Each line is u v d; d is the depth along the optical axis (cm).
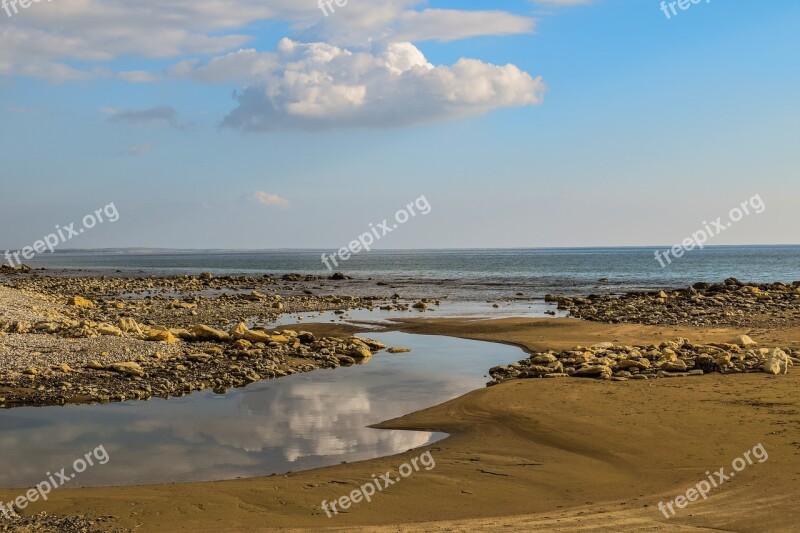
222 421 1788
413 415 1848
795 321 3512
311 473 1347
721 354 2286
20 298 4238
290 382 2327
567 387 2033
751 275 9412
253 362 2583
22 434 1656
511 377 2306
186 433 1673
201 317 4234
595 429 1584
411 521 1071
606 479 1270
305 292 6838
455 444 1562
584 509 1102
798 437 1405
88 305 4534
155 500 1178
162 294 6391
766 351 2436
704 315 3928
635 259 17612
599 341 3089
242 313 4556
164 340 2928
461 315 4503
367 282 8694
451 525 1037
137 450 1530
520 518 1066
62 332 2909
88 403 1981
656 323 3669
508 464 1387
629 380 2117
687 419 1603
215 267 15400
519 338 3316
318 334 3597
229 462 1440
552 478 1288
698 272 10469
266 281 8719
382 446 1562
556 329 3528
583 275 10050
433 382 2319
